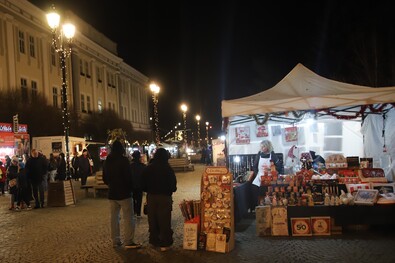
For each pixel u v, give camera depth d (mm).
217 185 7660
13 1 30328
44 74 34750
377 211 8156
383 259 6469
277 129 14469
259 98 9898
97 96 46438
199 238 7598
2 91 27562
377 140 12367
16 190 14320
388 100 9000
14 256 7758
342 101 9234
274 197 8898
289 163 14117
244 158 14367
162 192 7625
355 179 9508
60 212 13188
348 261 6445
